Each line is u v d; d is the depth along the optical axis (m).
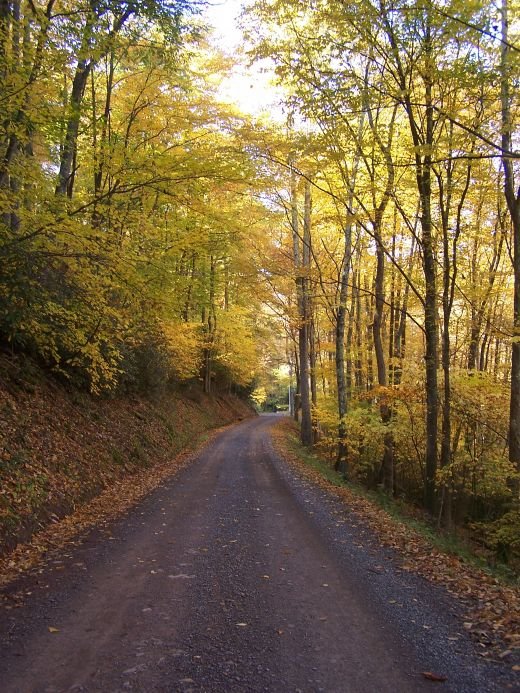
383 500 11.79
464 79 8.23
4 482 7.53
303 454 19.98
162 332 19.45
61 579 5.39
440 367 13.25
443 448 11.38
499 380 14.24
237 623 4.24
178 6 9.36
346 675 3.38
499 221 14.07
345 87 9.63
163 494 10.77
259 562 6.01
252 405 70.00
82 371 13.49
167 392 26.86
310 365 25.97
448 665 3.52
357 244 17.98
